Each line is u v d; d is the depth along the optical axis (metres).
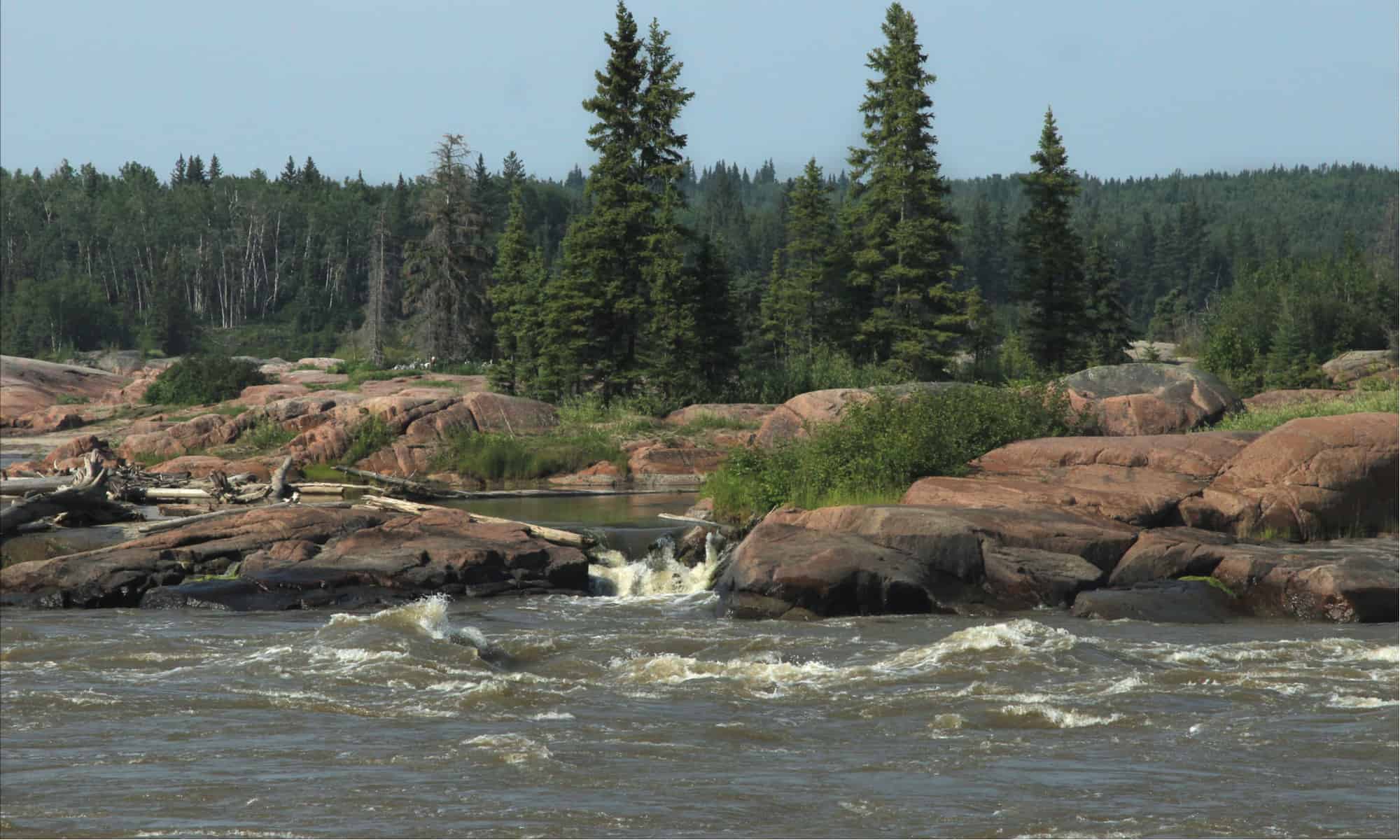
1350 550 60.06
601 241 161.88
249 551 67.25
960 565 58.75
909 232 179.88
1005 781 29.86
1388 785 29.00
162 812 27.70
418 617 50.31
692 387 159.00
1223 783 29.44
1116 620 54.62
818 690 40.84
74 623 56.97
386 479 108.38
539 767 31.53
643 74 165.75
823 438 80.06
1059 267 192.25
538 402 143.00
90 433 181.38
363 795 28.94
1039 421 85.56
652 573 69.19
